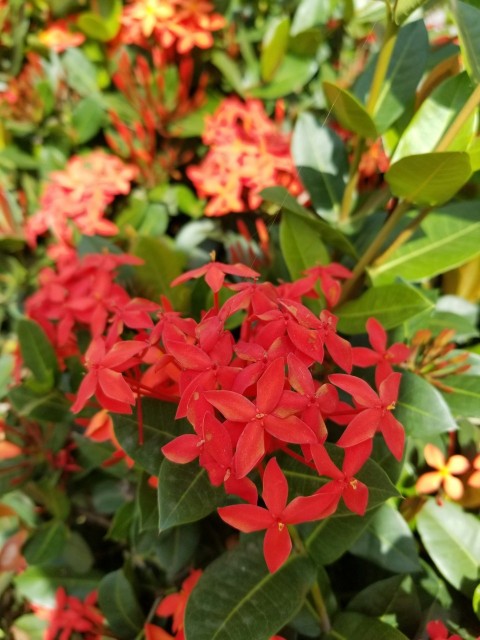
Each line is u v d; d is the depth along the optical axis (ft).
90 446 0.90
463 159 0.59
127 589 0.77
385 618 0.66
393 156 0.71
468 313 0.86
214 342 0.49
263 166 1.08
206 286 0.79
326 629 0.68
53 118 1.32
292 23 1.30
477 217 0.74
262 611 0.56
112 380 0.53
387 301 0.71
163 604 0.75
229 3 1.28
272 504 0.46
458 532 0.69
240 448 0.45
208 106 1.30
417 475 0.74
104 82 1.33
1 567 0.93
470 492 0.71
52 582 0.91
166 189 1.26
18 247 1.26
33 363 0.84
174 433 0.60
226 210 1.08
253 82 1.30
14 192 1.35
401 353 0.59
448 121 0.70
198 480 0.54
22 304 1.25
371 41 1.14
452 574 0.67
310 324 0.51
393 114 0.73
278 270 0.88
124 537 0.85
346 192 0.81
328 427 0.67
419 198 0.66
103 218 1.26
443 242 0.75
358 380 0.50
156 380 0.60
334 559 0.60
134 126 1.25
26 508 0.96
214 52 1.30
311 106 1.30
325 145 0.86
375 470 0.54
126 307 0.60
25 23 1.31
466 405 0.71
